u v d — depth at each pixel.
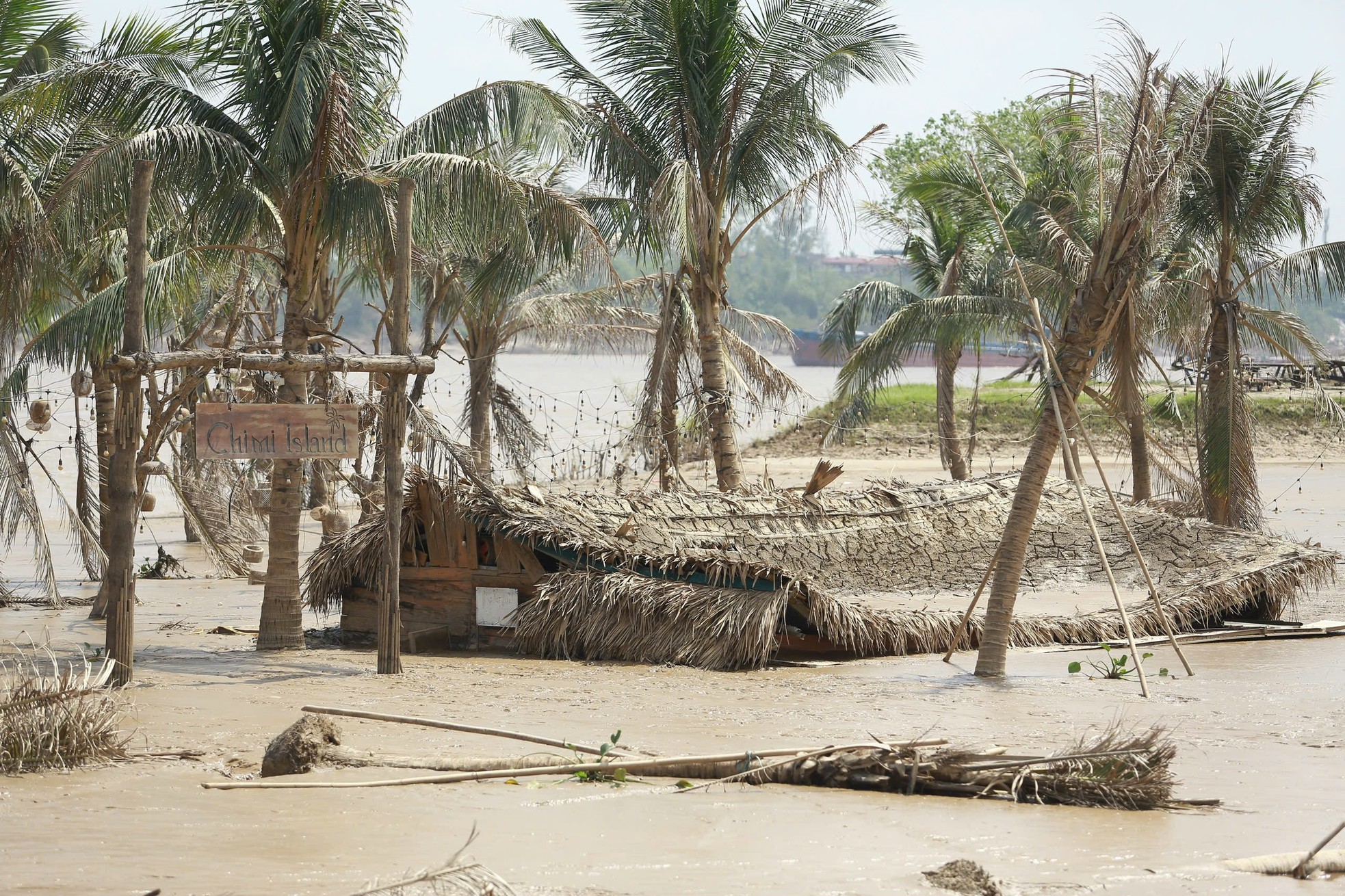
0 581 25.05
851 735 13.02
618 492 23.22
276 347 19.53
